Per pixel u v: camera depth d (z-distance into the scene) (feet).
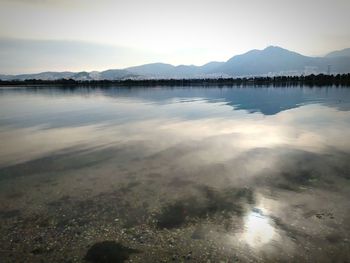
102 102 169.89
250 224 26.84
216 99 173.37
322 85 336.08
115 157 49.39
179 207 30.35
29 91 336.29
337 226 25.99
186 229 26.18
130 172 41.45
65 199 32.86
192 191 34.32
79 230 26.37
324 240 24.00
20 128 83.61
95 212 29.63
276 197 32.22
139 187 35.83
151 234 25.48
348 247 22.97
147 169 42.63
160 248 23.48
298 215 28.14
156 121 89.81
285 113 101.55
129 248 23.56
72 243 24.44
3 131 79.20
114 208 30.40
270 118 90.43
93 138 66.08
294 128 71.77
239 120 87.66
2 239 25.18
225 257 22.24
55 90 358.02
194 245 23.80
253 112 106.83
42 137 69.00
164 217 28.35
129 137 66.03
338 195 32.24
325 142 55.93
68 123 90.84
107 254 22.88
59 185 37.14
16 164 46.73
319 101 141.38
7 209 30.73
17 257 22.77
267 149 51.98
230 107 126.52
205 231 25.82
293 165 42.78
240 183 36.45
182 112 112.06
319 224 26.40
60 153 52.95
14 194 34.63
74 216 28.86
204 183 36.70
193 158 47.57
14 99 209.67
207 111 113.50
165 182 37.29
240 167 42.50
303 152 49.42
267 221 27.25
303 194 32.81
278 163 43.88
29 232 26.23
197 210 29.63
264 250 22.99
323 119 85.05
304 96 177.27
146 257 22.40
